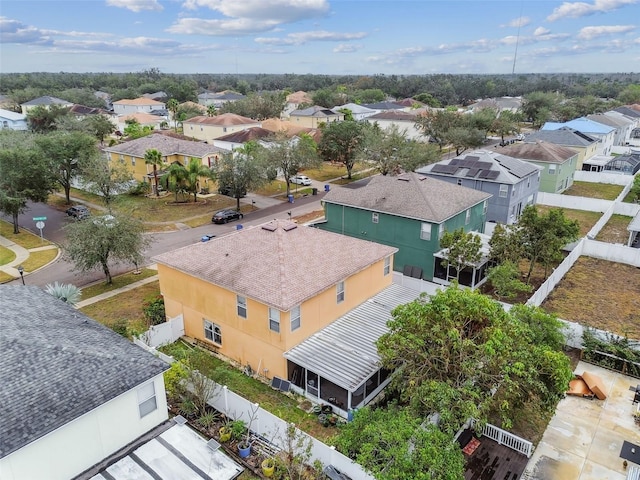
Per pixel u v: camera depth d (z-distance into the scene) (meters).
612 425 18.03
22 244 38.88
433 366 16.14
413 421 14.28
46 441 13.16
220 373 21.06
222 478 14.05
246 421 17.70
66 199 51.75
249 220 45.94
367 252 24.97
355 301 24.19
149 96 153.75
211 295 22.67
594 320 26.31
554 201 49.62
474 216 35.31
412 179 34.62
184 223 44.72
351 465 14.55
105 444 14.74
